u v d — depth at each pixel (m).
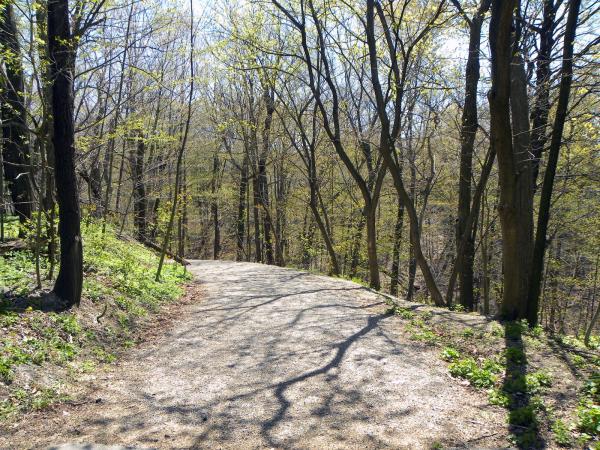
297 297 12.80
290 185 32.94
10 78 10.31
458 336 9.05
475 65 14.71
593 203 17.88
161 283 12.98
